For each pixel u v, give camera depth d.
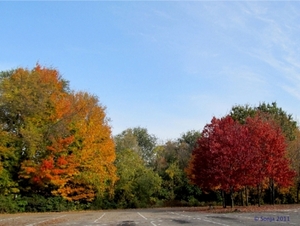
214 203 48.31
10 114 35.41
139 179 50.34
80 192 40.84
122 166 49.06
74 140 38.06
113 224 19.58
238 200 46.72
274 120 48.94
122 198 48.34
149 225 18.58
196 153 34.78
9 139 35.38
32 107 35.25
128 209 42.62
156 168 61.03
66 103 38.09
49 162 34.81
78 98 41.88
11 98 34.84
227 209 31.89
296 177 42.22
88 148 38.62
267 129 36.25
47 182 36.41
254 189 44.75
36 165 35.41
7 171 35.44
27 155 35.72
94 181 39.53
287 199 46.19
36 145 35.16
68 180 38.69
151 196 52.34
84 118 40.69
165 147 69.25
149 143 77.12
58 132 36.19
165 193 52.62
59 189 38.00
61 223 20.91
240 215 24.33
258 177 33.41
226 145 32.06
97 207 43.81
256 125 38.53
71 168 36.84
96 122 40.91
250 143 33.56
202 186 34.31
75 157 37.62
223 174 31.36
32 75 37.00
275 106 57.50
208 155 32.56
